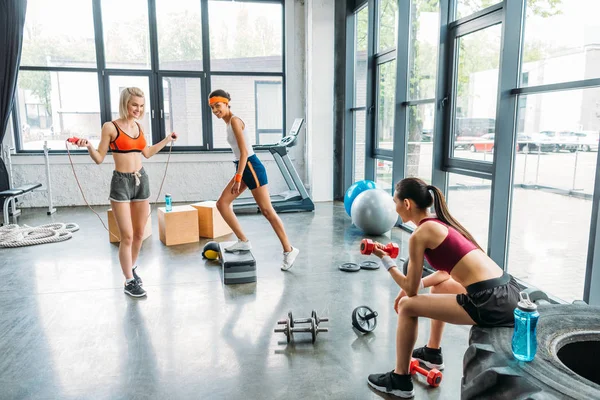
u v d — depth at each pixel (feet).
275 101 26.18
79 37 23.41
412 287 6.79
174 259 14.76
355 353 8.75
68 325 9.92
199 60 24.85
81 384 7.64
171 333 9.55
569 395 4.29
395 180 18.12
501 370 4.81
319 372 8.07
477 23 13.05
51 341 9.19
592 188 9.31
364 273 13.39
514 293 6.30
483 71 13.12
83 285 12.38
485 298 6.19
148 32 24.06
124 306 10.96
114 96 24.22
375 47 20.93
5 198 18.97
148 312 10.61
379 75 20.85
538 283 11.14
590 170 9.32
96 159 10.64
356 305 11.05
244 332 9.61
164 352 8.75
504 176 11.73
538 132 10.80
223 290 12.02
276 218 13.35
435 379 7.54
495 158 11.66
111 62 23.95
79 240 17.07
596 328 5.79
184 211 16.58
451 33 14.48
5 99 21.27
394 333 9.59
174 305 11.02
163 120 24.84
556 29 10.09
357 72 24.06
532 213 11.21
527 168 11.28
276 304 11.09
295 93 25.98
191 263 14.35
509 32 11.11
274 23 25.43
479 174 13.29
